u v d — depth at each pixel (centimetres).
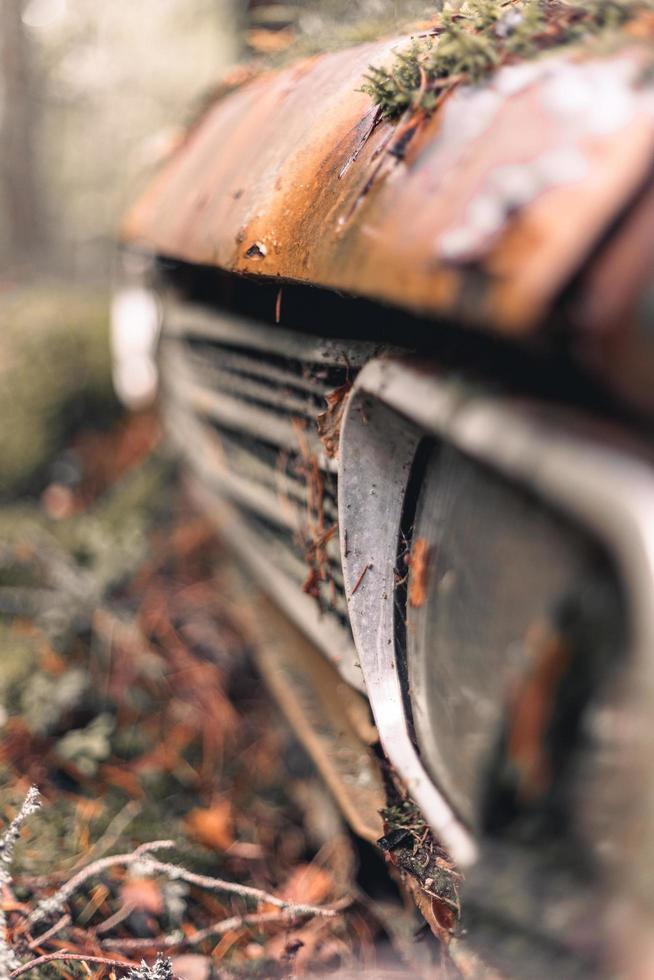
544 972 50
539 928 49
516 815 50
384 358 58
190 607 113
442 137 53
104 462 144
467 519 55
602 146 46
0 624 107
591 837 47
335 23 99
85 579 113
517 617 51
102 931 73
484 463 49
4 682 94
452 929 62
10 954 65
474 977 57
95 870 72
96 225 327
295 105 75
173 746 94
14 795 83
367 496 62
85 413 147
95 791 87
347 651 72
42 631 104
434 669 58
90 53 245
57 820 82
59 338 150
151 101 246
